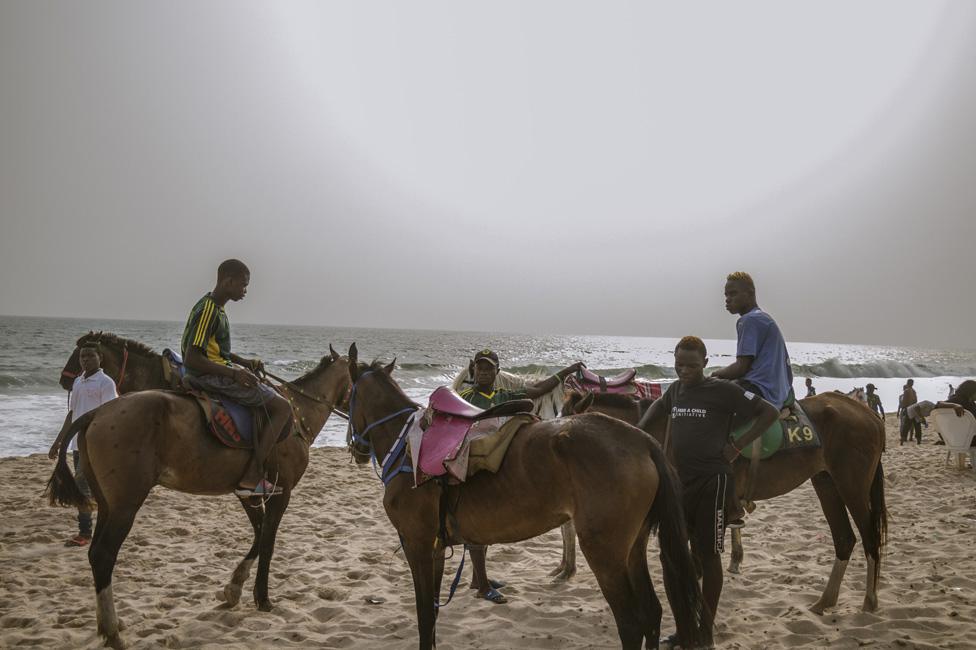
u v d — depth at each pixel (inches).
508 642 184.1
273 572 248.1
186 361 197.6
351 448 191.5
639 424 182.7
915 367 2888.8
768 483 191.8
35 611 202.1
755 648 176.4
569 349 4852.4
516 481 143.5
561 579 235.8
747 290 197.2
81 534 278.8
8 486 386.3
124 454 176.4
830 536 302.8
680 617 134.3
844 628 185.9
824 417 199.2
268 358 2255.2
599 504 132.6
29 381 1112.2
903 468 474.9
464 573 251.0
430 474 150.6
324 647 180.9
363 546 289.1
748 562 262.4
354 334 7273.6
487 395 211.9
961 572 233.5
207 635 187.0
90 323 7706.7
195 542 288.4
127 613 201.5
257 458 200.8
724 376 191.5
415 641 183.6
